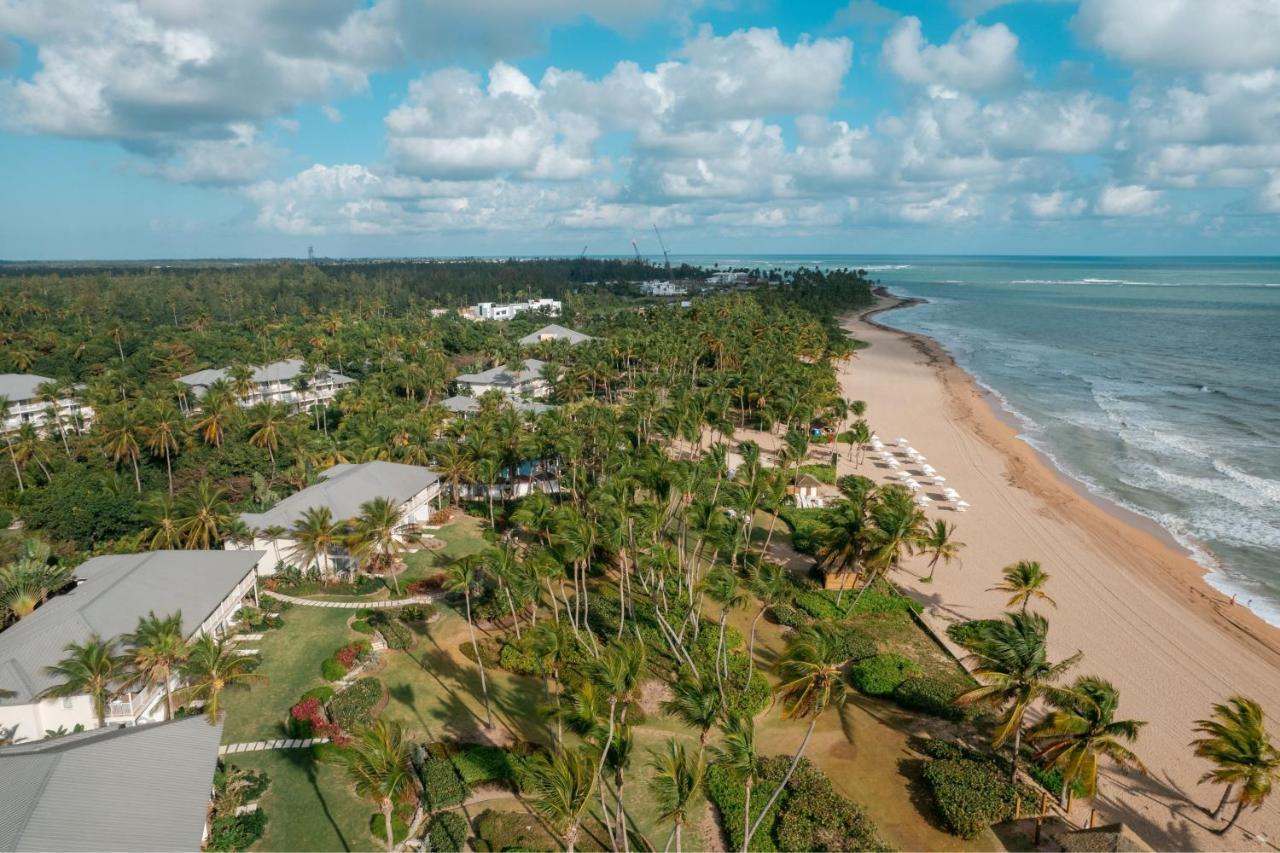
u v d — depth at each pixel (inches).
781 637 2087.8
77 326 6683.1
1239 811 1337.4
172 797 1255.5
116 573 1943.9
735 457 3681.1
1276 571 2492.6
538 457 3105.3
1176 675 1879.9
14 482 3346.5
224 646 1972.2
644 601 2268.7
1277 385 5378.9
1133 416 4586.6
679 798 1122.7
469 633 2098.9
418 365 5310.0
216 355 5831.7
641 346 5216.5
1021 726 1653.5
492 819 1405.0
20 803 1153.4
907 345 7460.6
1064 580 2406.5
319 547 2341.3
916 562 2527.1
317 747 1579.7
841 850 1315.2
